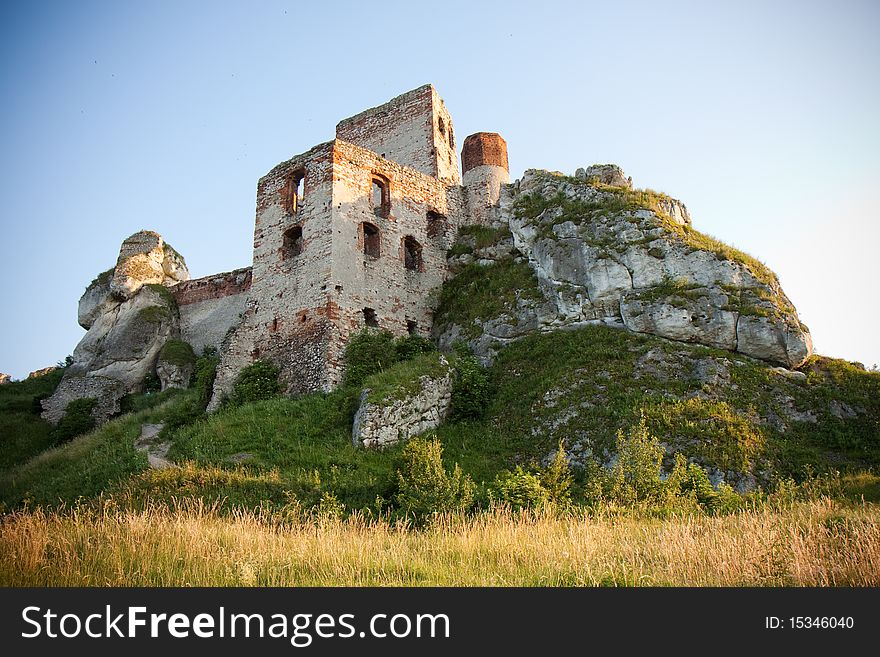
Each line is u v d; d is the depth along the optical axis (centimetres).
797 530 1427
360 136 4116
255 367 2941
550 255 3008
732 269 2736
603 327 2756
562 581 1241
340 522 1686
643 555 1364
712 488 1956
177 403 3325
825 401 2423
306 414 2594
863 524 1428
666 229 2881
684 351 2552
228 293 4397
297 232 3198
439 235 3547
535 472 2227
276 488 2025
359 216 3142
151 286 4522
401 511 1827
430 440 2441
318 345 2859
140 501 1945
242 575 1286
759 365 2538
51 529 1509
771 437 2264
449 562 1407
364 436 2381
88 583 1241
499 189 3756
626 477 1903
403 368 2723
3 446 3494
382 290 3136
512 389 2658
